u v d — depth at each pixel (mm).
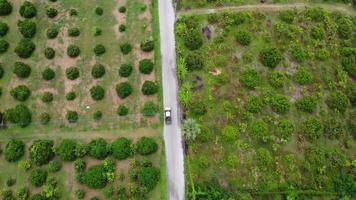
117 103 76312
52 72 77875
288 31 82375
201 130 73125
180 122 74875
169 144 73250
